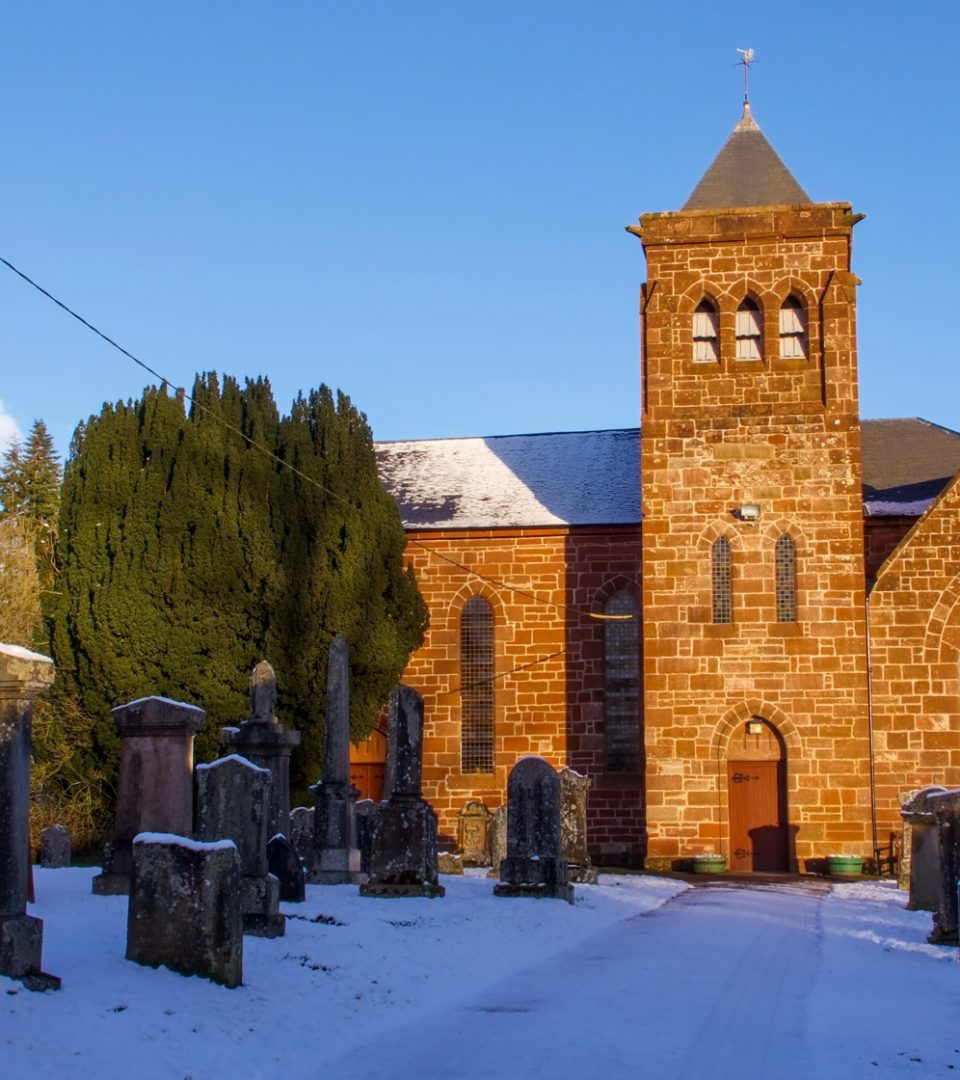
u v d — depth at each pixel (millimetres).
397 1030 15242
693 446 42906
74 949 16500
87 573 41750
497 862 34156
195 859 15898
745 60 47188
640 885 34594
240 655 41500
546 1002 16797
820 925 25391
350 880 29250
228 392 44000
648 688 42031
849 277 42875
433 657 47250
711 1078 12914
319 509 43469
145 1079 12281
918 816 28453
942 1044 14625
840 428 42281
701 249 43656
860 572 41688
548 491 49688
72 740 42125
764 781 41500
